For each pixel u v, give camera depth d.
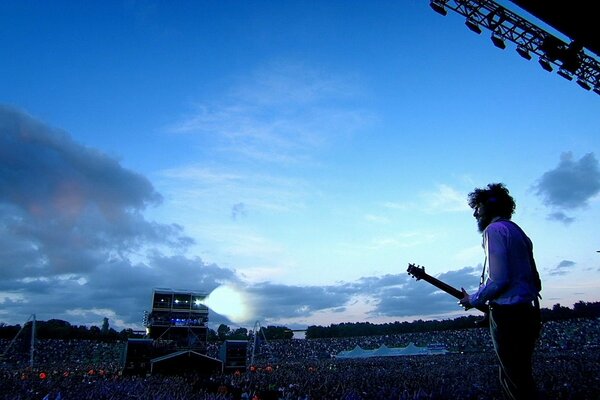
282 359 107.81
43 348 91.69
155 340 63.03
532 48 16.66
